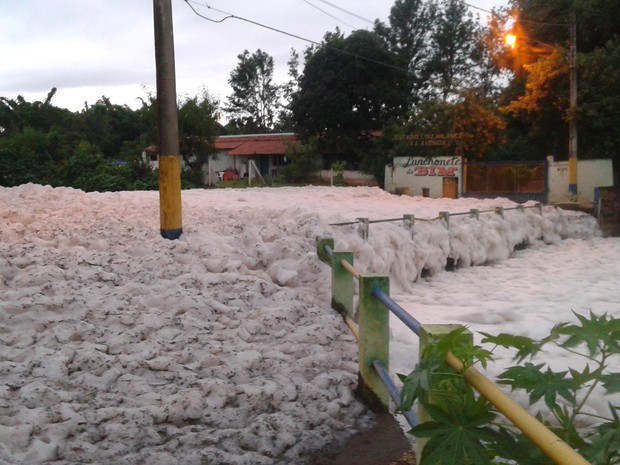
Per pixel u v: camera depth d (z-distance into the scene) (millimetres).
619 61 27266
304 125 37000
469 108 30062
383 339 4668
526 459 2201
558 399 4578
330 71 35281
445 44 44688
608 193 18953
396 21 45344
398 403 3748
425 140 30750
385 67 35125
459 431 2250
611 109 27016
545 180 26469
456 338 2541
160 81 7465
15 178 27078
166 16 7484
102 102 48656
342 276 6273
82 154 28281
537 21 30312
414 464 3951
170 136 7492
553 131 29875
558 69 27375
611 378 2480
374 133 36188
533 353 2734
